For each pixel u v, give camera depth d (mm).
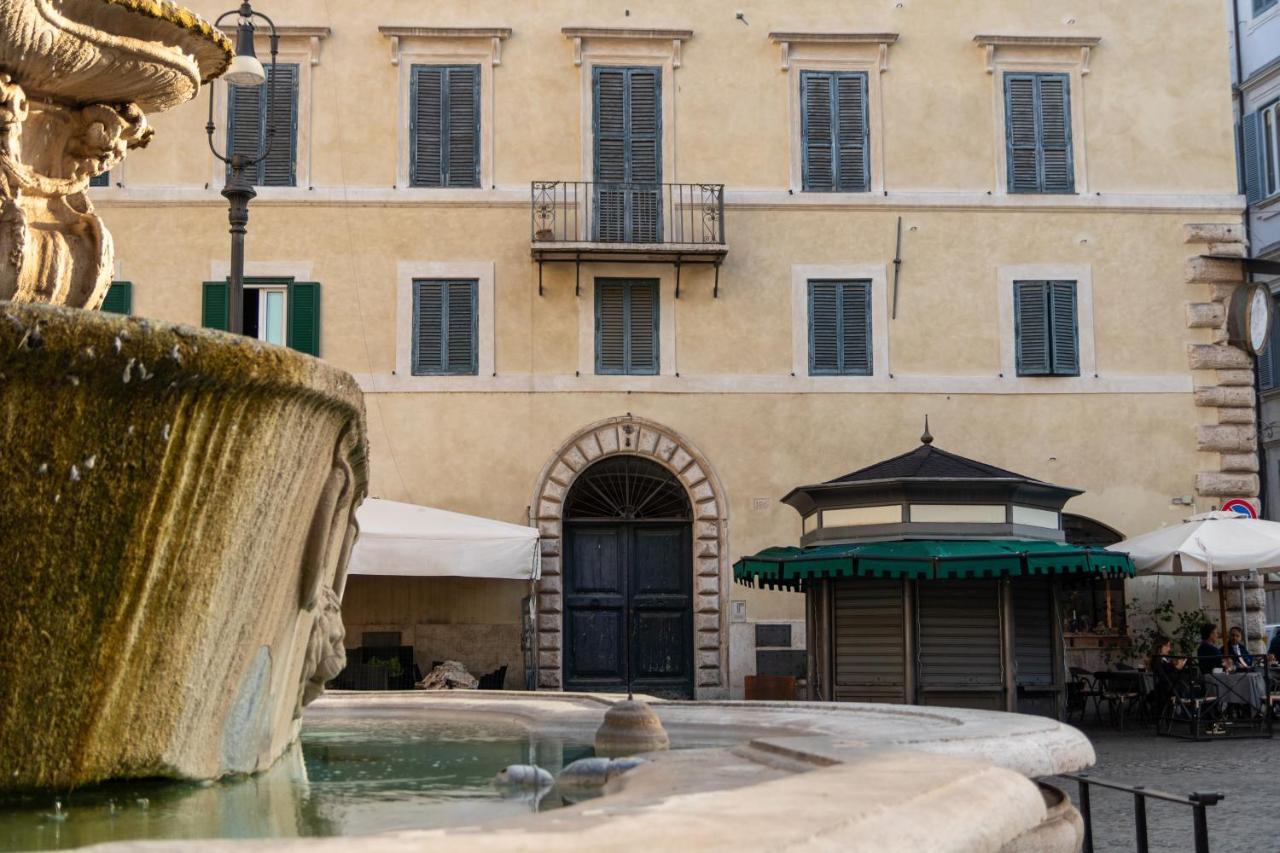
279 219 24594
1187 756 16328
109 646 3965
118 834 3535
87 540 3842
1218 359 25297
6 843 3391
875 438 24828
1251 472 25141
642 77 25406
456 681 22359
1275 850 9891
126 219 24359
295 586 4945
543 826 2275
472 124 25109
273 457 4312
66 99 5230
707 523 24422
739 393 24781
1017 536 15836
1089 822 5551
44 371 3615
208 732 4496
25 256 4980
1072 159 25734
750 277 25078
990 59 25750
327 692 9484
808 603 16406
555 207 24828
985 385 25062
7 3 4605
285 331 24547
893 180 25484
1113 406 25172
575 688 24281
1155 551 20750
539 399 24500
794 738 4305
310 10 25047
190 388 3873
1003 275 25344
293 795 4359
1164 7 26156
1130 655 24172
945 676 15398
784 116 25500
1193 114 25906
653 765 3844
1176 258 25594
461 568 20594
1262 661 19844
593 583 24562
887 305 25141
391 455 24281
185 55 5336
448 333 24594
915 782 2869
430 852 1951
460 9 25250
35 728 3906
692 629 24469
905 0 25797
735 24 25578
